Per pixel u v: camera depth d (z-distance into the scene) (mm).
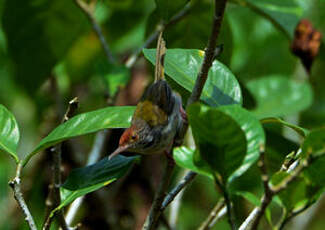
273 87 12570
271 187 5266
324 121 14797
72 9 12086
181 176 12641
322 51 11719
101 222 12367
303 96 12211
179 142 6695
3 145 6598
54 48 12438
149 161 13188
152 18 11406
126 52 15695
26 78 12602
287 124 6676
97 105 15227
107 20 14555
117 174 6859
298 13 10984
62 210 6605
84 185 6793
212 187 14430
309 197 5285
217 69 7383
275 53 15266
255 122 5281
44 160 13367
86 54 14766
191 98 5820
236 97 7188
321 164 5141
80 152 12859
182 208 14406
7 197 13703
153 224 6184
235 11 15250
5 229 13289
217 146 5141
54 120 13961
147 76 13789
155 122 8773
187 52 7344
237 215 12062
